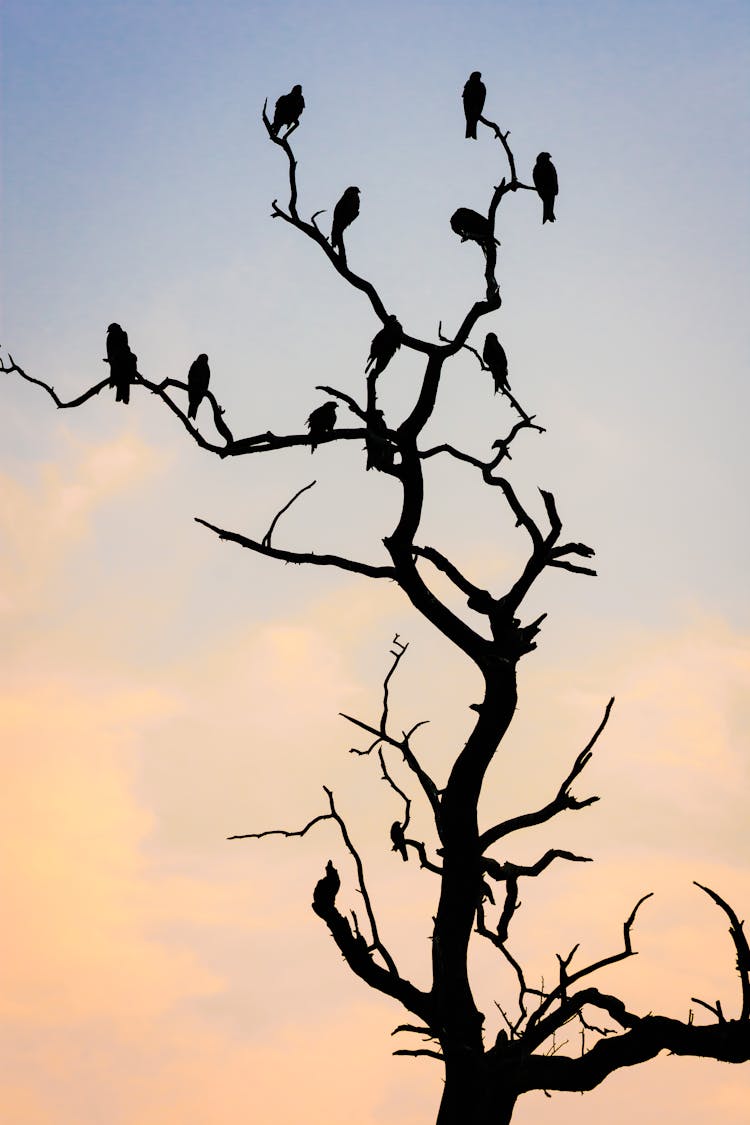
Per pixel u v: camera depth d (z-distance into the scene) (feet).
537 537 119.65
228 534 117.39
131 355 119.44
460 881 111.45
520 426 125.70
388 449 119.65
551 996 104.88
